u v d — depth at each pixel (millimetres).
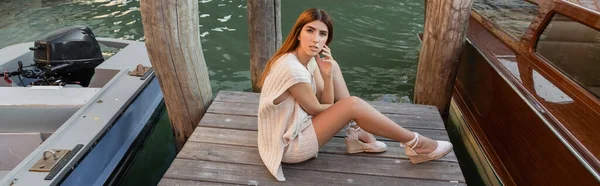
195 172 2277
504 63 2896
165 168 3402
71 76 3646
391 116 2941
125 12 7668
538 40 2783
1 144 2738
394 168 2291
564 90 2432
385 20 7281
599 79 2223
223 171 2281
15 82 3707
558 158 2111
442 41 2949
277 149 2094
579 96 2324
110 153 2855
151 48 2605
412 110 3033
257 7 3441
